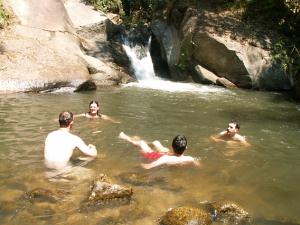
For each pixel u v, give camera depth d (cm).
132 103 1184
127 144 795
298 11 1742
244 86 1558
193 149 802
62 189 578
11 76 1257
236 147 831
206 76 1595
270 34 1673
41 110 1031
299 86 1378
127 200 556
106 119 980
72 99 1188
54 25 1594
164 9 1898
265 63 1555
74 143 684
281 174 700
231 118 1077
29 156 704
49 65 1348
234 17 1748
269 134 945
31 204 533
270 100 1359
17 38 1435
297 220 533
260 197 602
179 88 1485
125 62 1684
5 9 1524
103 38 1750
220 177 668
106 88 1400
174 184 625
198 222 491
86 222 495
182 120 1020
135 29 1841
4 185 587
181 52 1672
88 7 1873
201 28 1647
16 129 858
